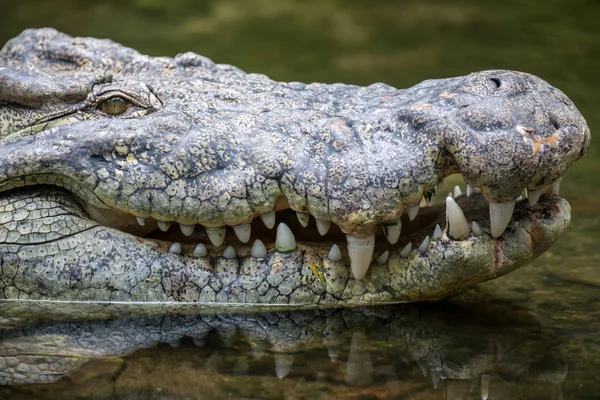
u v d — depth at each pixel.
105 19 37.06
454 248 11.82
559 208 12.31
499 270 12.04
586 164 21.95
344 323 12.32
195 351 11.45
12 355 11.30
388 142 11.84
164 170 12.36
